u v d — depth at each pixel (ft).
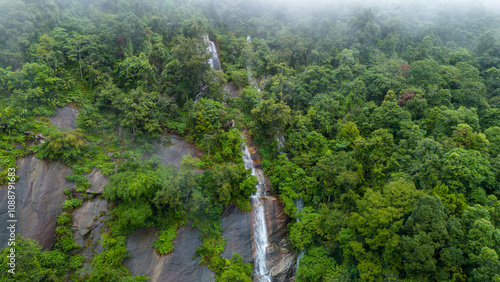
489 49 240.32
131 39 192.24
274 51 257.96
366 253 104.68
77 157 132.05
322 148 169.78
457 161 113.19
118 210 118.83
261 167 170.91
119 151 144.66
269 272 136.67
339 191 135.85
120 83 176.14
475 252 89.92
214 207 138.41
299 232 134.10
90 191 125.18
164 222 125.90
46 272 93.09
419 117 174.91
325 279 112.06
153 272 114.62
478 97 181.27
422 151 129.39
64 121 145.18
